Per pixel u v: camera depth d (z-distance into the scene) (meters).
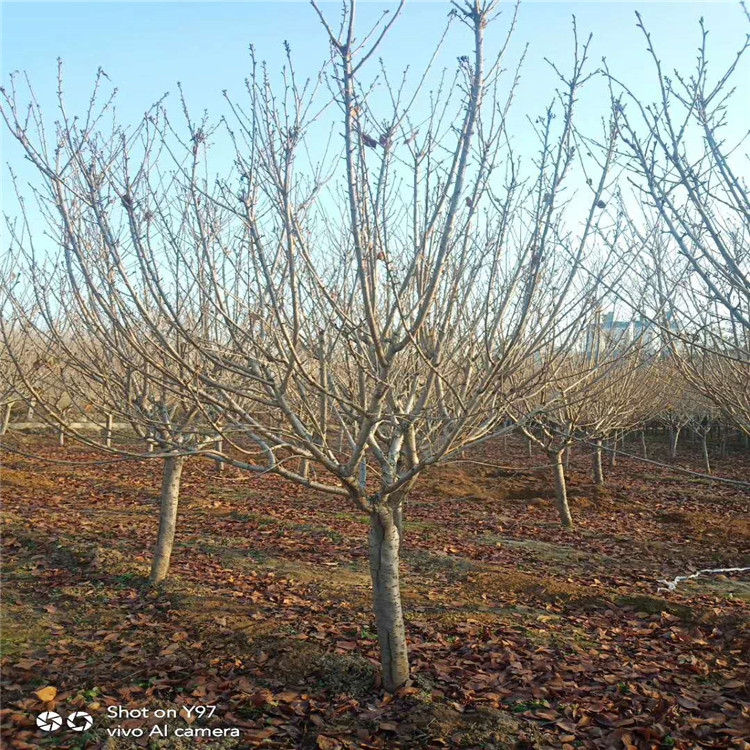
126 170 4.00
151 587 7.41
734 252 5.24
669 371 7.63
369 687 5.00
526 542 10.41
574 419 10.41
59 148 4.07
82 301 3.71
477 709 4.56
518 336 3.89
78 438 3.92
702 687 5.04
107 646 5.86
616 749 4.13
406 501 14.17
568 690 4.91
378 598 4.86
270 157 3.81
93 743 4.21
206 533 10.48
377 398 4.05
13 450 3.85
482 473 18.55
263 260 3.59
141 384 6.33
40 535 9.78
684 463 22.44
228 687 5.01
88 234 4.25
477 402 4.00
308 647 5.56
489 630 6.18
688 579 8.30
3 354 8.54
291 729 4.45
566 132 3.84
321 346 4.14
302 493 14.57
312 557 9.18
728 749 4.09
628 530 11.56
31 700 4.73
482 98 3.94
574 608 7.07
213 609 6.66
